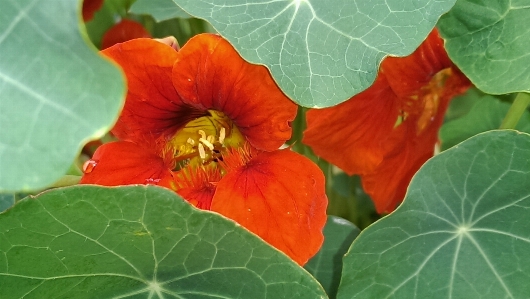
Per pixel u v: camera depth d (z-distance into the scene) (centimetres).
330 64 19
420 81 24
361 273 20
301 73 19
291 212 20
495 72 21
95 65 15
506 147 20
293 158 21
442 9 19
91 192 17
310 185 21
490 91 21
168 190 17
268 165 21
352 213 31
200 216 18
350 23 19
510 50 21
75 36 15
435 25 20
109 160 21
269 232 20
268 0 19
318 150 24
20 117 15
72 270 19
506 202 21
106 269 19
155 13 28
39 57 15
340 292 21
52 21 15
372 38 19
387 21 19
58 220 18
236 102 21
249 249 18
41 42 15
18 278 19
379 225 20
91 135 15
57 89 15
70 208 18
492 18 21
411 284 20
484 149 20
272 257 18
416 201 21
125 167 21
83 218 18
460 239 21
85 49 15
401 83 23
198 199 22
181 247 19
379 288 20
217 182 22
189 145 23
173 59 20
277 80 19
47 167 15
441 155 20
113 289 20
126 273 20
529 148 20
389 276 20
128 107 21
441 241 21
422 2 19
